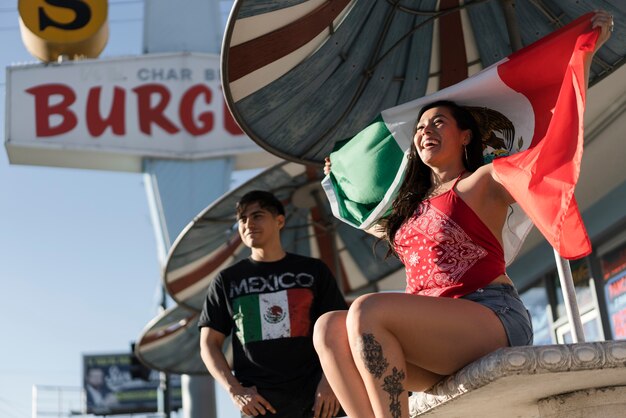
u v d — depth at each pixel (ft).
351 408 9.24
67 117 49.24
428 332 9.13
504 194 9.89
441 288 9.93
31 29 50.01
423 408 10.22
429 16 13.15
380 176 11.75
